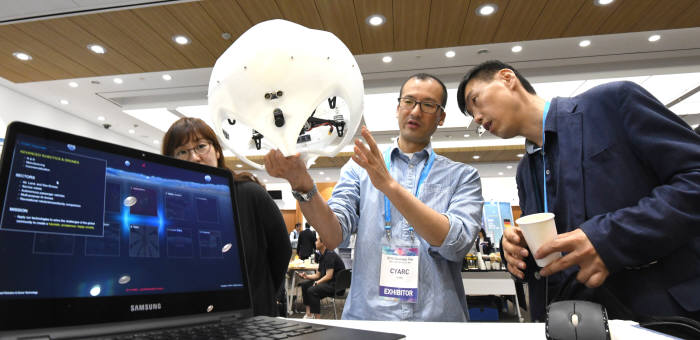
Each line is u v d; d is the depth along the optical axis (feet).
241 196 4.13
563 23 11.81
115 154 1.96
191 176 2.31
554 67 16.29
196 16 11.30
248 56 2.10
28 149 1.63
